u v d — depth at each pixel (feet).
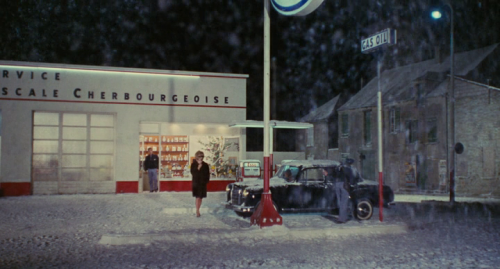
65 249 28.07
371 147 122.83
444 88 102.12
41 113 67.77
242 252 27.48
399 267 23.54
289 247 29.17
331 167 43.52
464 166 95.91
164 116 71.61
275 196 41.42
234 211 46.68
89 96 68.90
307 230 33.65
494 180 89.40
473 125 94.53
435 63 117.19
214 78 73.87
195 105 72.90
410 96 110.63
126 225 37.70
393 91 119.55
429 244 30.22
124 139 70.03
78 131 68.90
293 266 23.80
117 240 30.04
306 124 62.13
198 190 43.16
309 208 42.04
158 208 49.75
